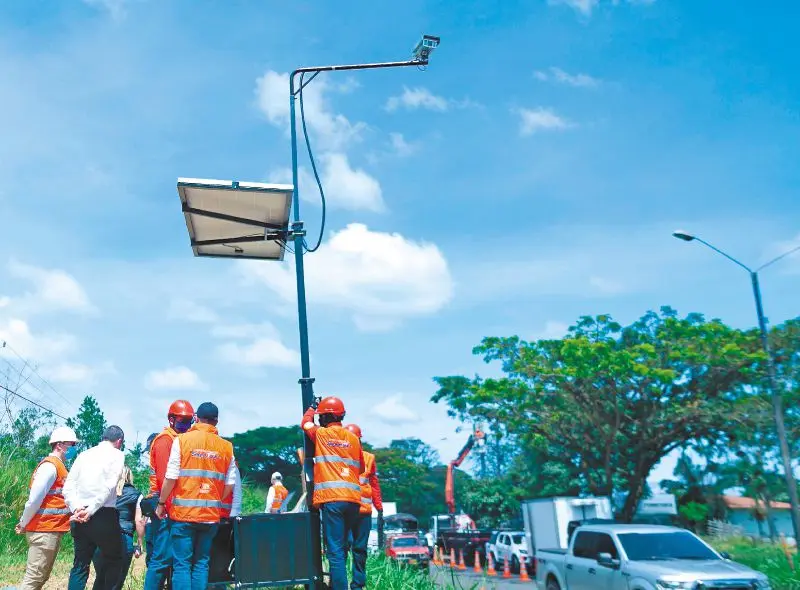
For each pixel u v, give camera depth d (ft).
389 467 289.94
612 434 130.52
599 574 42.04
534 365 132.57
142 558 43.21
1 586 31.78
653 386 125.08
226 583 22.61
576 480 174.70
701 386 129.18
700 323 128.77
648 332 133.49
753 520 169.58
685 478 144.87
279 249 31.94
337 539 22.80
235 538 22.16
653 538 41.63
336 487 23.02
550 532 96.58
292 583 22.38
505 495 218.59
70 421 64.85
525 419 135.95
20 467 50.34
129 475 26.91
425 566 41.22
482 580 43.29
